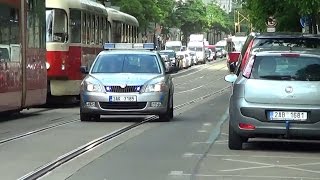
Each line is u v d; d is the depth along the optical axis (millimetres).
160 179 10367
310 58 13203
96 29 29844
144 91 18859
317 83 12914
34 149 13414
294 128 12797
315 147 14336
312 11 22141
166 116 19562
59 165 11609
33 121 19578
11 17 19625
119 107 18781
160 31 90688
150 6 67625
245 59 15461
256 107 12883
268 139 15547
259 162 12078
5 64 19078
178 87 43531
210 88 42375
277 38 17188
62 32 25812
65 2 25891
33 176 10531
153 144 14367
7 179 10328
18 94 20094
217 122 19562
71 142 14484
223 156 12750
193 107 26047
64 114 22422
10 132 16469
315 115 12742
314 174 10930
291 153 13328
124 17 36125
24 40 20656
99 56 20594
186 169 11250
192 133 16547
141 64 20203
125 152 13156
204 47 94562
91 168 11344
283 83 12930
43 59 22469
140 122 19297
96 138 15203
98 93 18734
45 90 22641
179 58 72125
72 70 26281
